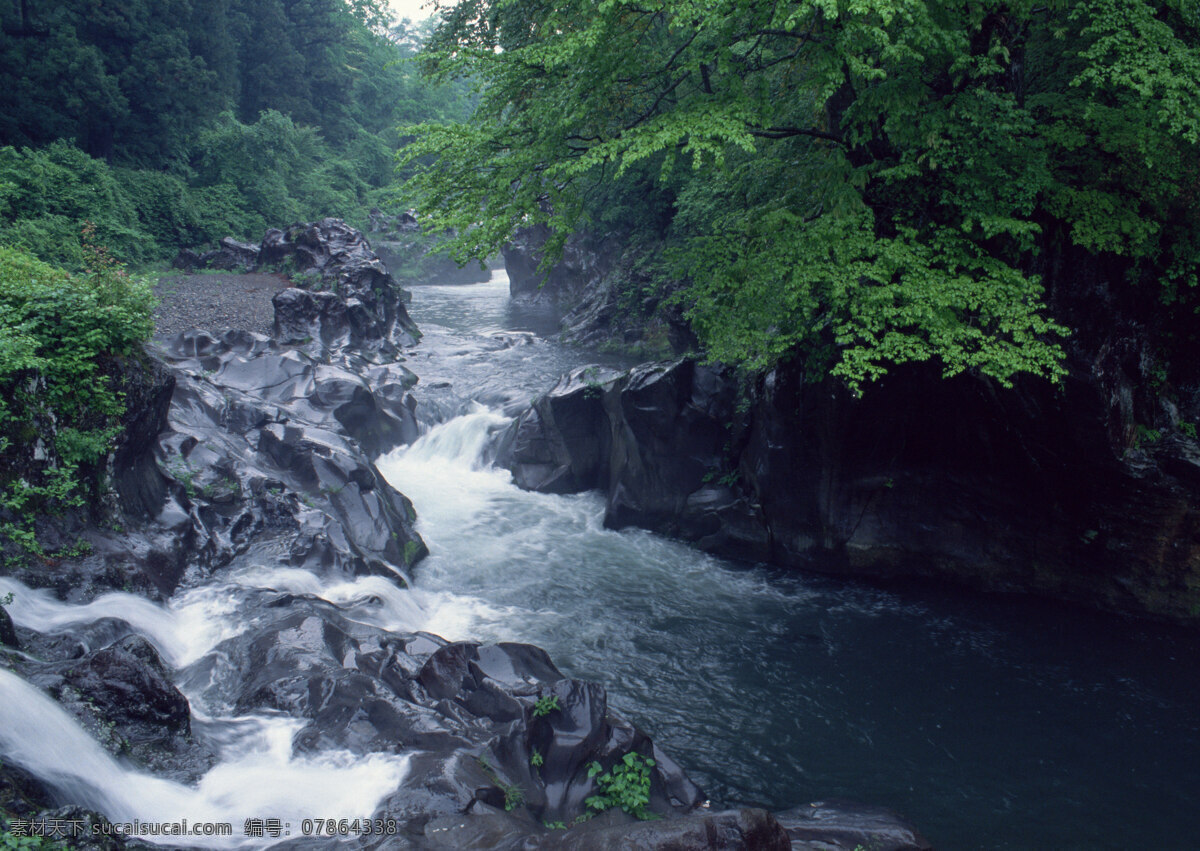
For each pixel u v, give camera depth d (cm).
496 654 916
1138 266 1170
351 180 6612
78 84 3859
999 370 1080
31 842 537
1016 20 1157
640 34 1146
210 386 1588
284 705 855
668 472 1623
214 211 4725
